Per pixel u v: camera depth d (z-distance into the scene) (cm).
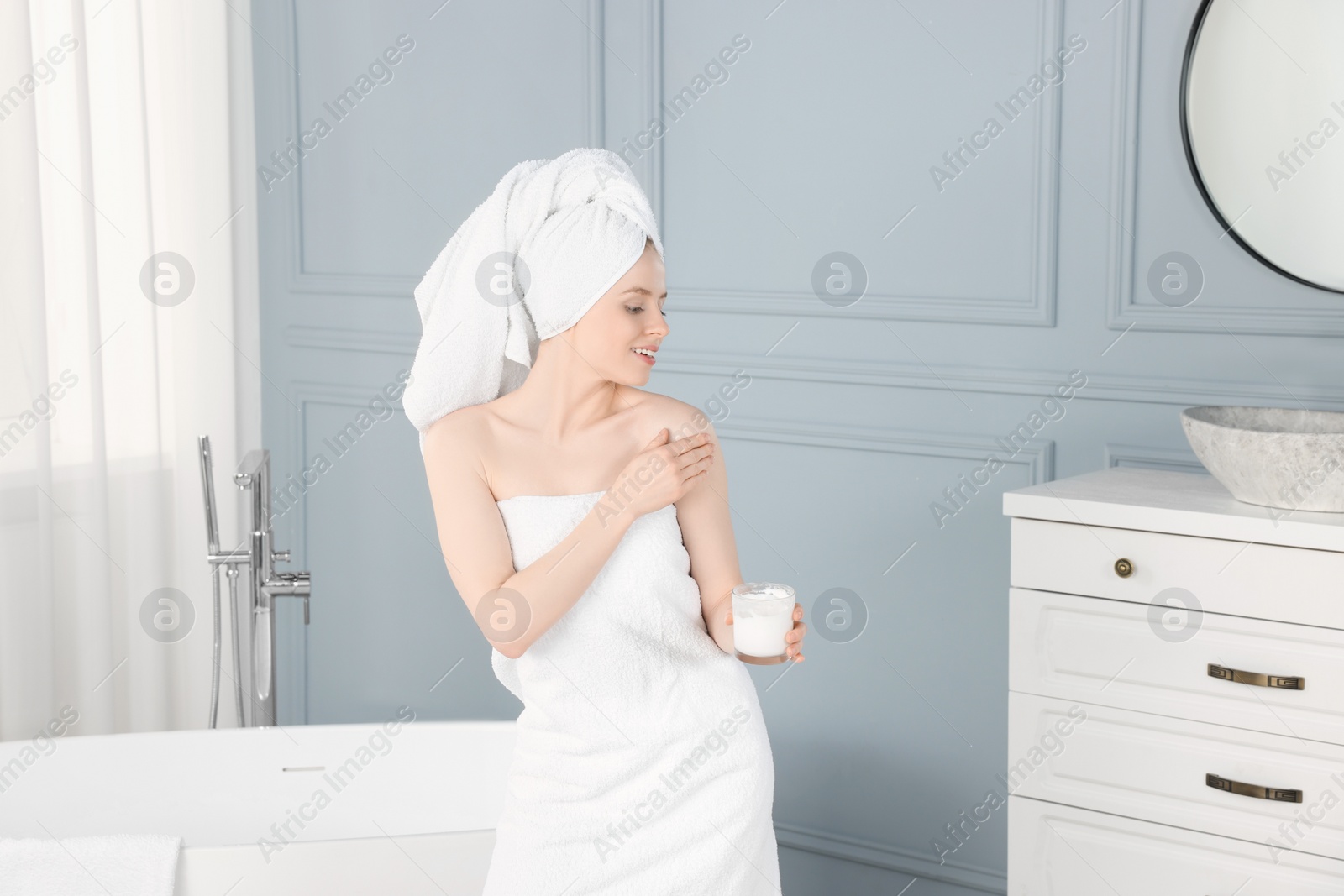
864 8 232
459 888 185
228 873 179
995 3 219
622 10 258
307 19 296
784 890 262
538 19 269
